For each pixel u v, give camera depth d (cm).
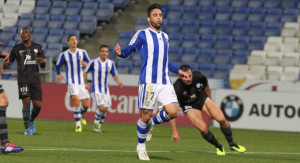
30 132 2797
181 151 2205
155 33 1716
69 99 4612
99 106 3303
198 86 2031
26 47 2680
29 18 6462
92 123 4309
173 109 1691
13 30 6291
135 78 4741
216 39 6097
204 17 6500
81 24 6356
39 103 2739
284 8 6575
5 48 6059
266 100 4422
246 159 1955
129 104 4531
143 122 1727
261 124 4422
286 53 5844
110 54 5925
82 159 1700
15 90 4659
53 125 3788
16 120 4228
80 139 2664
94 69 3353
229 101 4434
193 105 2073
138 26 6369
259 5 6625
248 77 5469
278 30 6200
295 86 4741
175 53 5881
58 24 6394
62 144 2308
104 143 2483
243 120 4434
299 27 6247
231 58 5797
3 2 6656
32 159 1631
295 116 4406
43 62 2723
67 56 3325
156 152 2092
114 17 6662
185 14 6538
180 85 2022
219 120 2056
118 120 4547
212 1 6719
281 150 2561
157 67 1700
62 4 6700
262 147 2711
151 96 1697
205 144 2730
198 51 5909
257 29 6238
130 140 2766
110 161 1661
